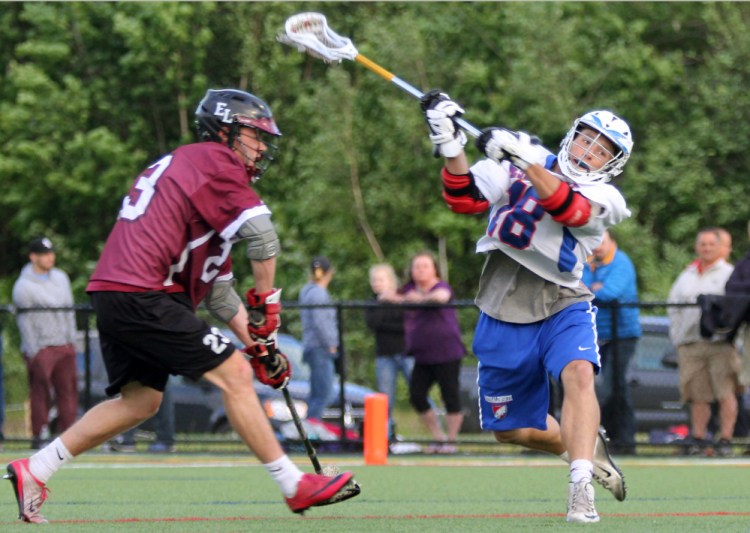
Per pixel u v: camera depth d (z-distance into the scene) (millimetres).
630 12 75250
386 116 65875
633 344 29219
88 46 76250
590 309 15000
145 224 13242
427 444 29906
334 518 15992
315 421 30594
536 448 16281
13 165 70938
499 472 25047
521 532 13914
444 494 20250
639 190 64625
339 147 65062
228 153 13414
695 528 14516
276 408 30984
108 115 75688
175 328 13133
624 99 66812
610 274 29312
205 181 13227
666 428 29766
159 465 27016
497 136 14094
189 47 73938
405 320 29781
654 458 28594
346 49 15750
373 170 66938
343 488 13453
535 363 15023
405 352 29984
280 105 71438
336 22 74188
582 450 14414
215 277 13719
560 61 65500
